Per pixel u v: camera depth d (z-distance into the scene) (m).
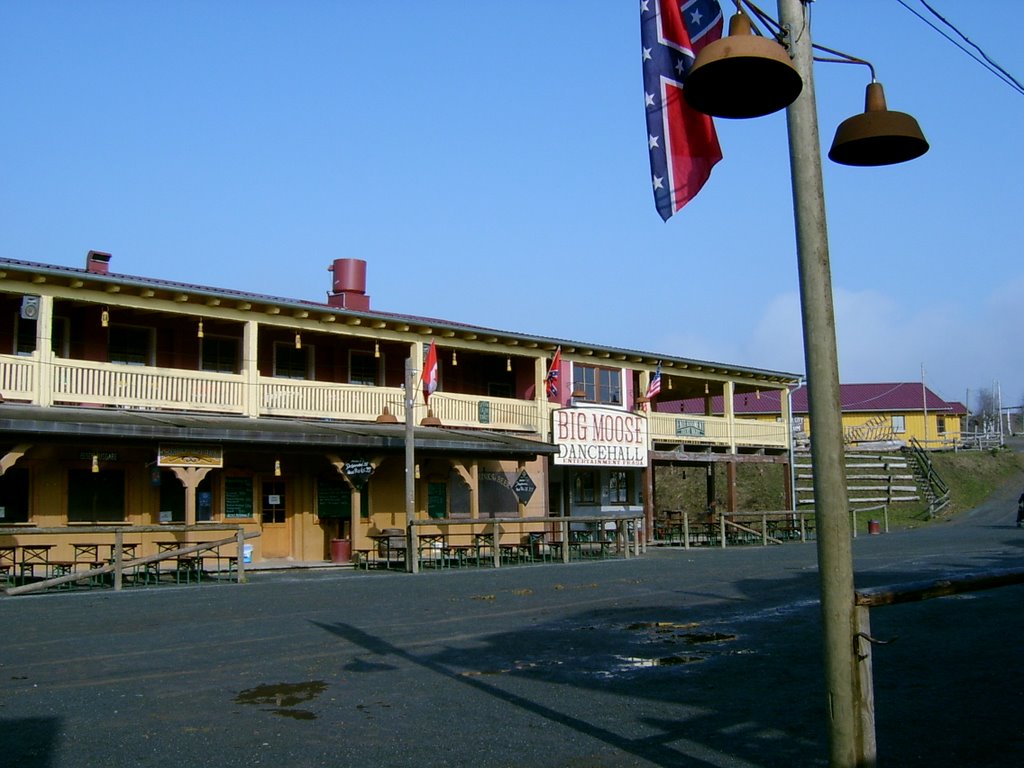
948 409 67.19
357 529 23.33
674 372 35.50
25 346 22.27
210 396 23.09
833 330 4.48
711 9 6.07
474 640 11.67
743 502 48.66
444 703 8.30
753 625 12.99
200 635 11.94
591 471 34.16
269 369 26.20
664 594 16.77
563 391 31.42
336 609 14.54
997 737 7.15
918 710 8.04
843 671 4.41
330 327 25.31
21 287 20.31
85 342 22.92
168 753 6.73
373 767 6.40
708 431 36.12
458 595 16.59
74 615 13.77
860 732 4.39
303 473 25.39
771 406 64.94
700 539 35.97
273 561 24.23
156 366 23.97
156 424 19.97
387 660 10.34
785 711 8.01
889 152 5.90
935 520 43.88
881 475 51.72
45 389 20.44
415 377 27.06
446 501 28.52
